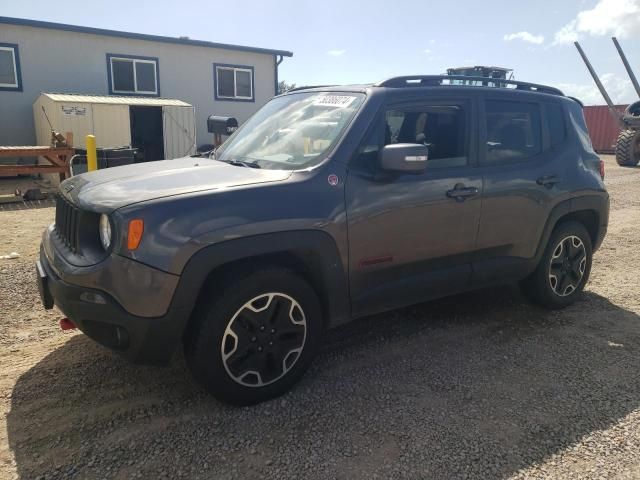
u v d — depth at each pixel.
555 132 4.39
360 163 3.26
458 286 3.84
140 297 2.58
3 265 5.48
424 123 3.62
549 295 4.45
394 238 3.38
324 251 3.05
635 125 17.67
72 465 2.46
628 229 7.90
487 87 4.00
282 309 2.99
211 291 2.81
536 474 2.46
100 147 13.67
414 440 2.70
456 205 3.64
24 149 10.66
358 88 3.61
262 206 2.84
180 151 15.48
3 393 3.05
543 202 4.15
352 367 3.49
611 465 2.52
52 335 3.84
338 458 2.55
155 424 2.79
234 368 2.89
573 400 3.10
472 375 3.39
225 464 2.49
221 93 18.39
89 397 3.04
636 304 4.74
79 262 2.73
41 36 14.97
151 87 17.00
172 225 2.61
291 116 3.82
